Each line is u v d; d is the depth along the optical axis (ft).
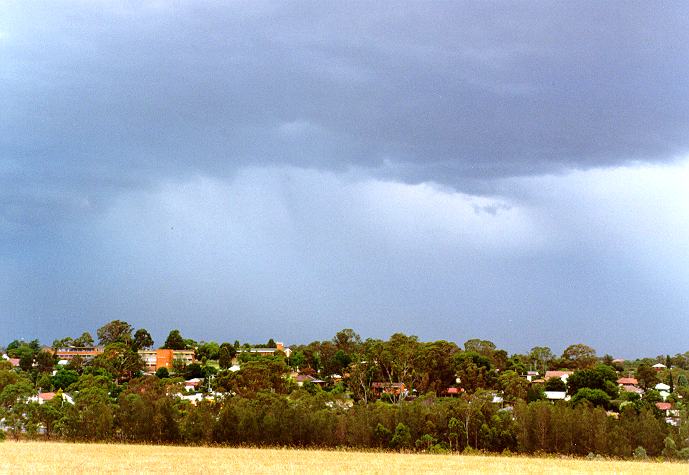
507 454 272.92
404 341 559.38
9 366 595.47
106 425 287.89
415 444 280.72
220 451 239.09
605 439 275.39
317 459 212.84
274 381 489.67
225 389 474.90
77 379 558.15
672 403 447.01
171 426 287.69
